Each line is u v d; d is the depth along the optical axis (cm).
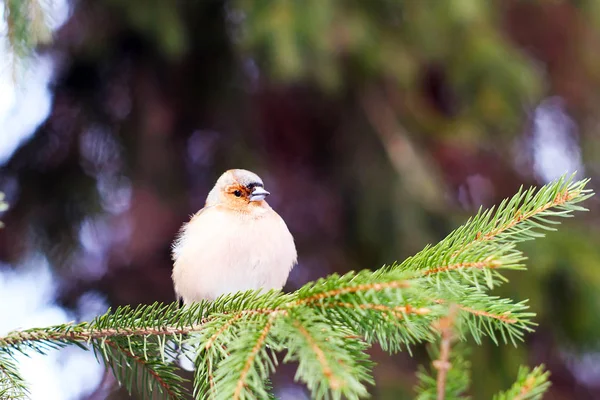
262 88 1200
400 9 1069
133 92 1126
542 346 1205
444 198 1109
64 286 1086
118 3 1018
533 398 338
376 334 461
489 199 1272
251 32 955
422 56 1121
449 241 448
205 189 1152
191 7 1096
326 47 959
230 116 1154
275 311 423
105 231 1120
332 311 410
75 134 1096
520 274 1030
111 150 1105
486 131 1159
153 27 1016
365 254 1145
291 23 944
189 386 822
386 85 1173
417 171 1105
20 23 579
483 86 1130
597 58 1331
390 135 1141
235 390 375
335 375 341
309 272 1188
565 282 1038
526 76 1121
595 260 1042
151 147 1112
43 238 1070
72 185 1081
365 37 1041
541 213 446
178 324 495
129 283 1103
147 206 1103
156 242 1112
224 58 1140
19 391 486
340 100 1170
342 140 1179
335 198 1205
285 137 1239
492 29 1141
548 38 1335
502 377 1023
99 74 1112
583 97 1366
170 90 1152
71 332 492
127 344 501
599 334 1031
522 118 1205
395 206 1093
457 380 351
